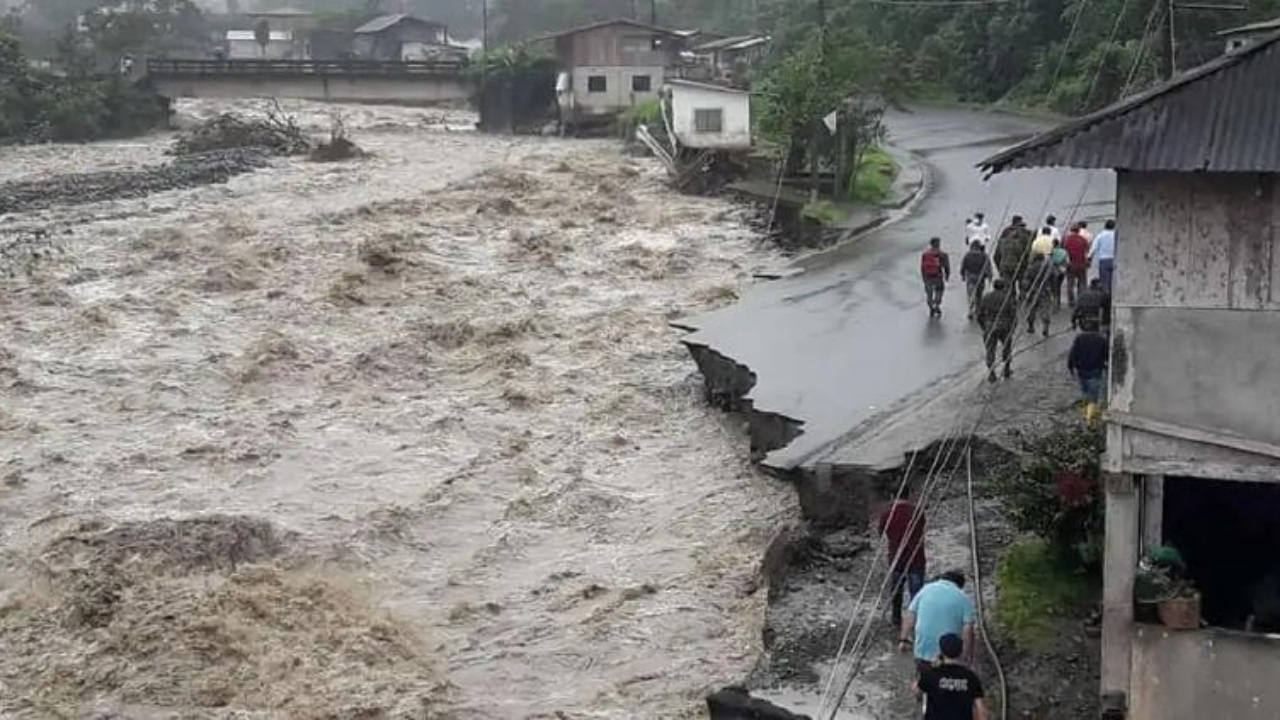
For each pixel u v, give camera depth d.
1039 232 29.67
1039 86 70.62
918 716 16.09
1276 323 13.83
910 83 74.69
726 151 58.34
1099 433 18.20
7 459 27.91
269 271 43.16
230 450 28.48
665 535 24.27
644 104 81.12
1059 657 16.52
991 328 25.89
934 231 42.97
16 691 19.02
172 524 23.86
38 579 22.34
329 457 28.36
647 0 125.38
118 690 18.97
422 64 91.12
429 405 31.55
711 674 19.36
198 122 92.69
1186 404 14.15
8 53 83.88
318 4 191.38
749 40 81.19
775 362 29.50
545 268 44.47
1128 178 13.95
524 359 34.31
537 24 137.38
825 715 16.19
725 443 28.52
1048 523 18.02
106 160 71.88
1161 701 14.41
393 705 18.64
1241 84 13.51
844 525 22.17
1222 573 16.25
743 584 21.98
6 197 54.97
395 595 22.42
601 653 20.20
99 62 98.38
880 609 18.52
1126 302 14.18
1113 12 57.91
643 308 39.25
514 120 89.38
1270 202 13.68
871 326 32.12
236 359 34.25
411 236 48.09
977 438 23.28
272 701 18.70
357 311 39.06
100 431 29.70
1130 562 14.54
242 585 21.83
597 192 57.41
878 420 25.12
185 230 48.53
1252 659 14.11
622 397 31.53
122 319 37.81
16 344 35.41
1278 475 14.01
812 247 44.38
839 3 87.00
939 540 20.28
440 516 25.45
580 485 26.53
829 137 49.19
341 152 71.31
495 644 20.66
